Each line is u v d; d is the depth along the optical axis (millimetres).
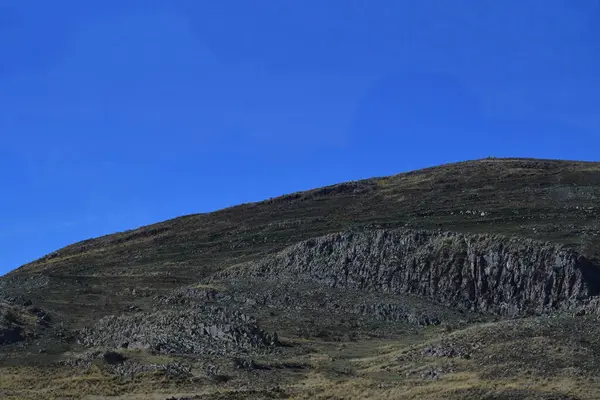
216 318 75500
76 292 100938
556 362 53062
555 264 76250
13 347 73688
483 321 74750
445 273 83688
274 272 98125
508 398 46938
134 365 65000
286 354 67875
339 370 61125
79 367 66125
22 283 107375
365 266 90438
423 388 52000
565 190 122875
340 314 82875
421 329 75562
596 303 67750
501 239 82875
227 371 61875
